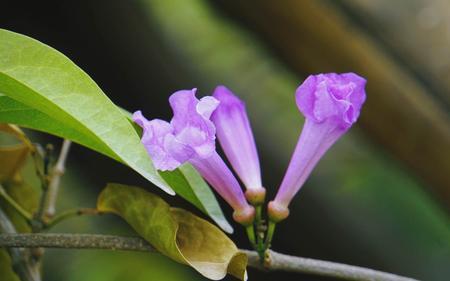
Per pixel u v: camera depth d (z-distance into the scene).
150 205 0.74
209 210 0.75
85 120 0.68
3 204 0.83
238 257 0.72
